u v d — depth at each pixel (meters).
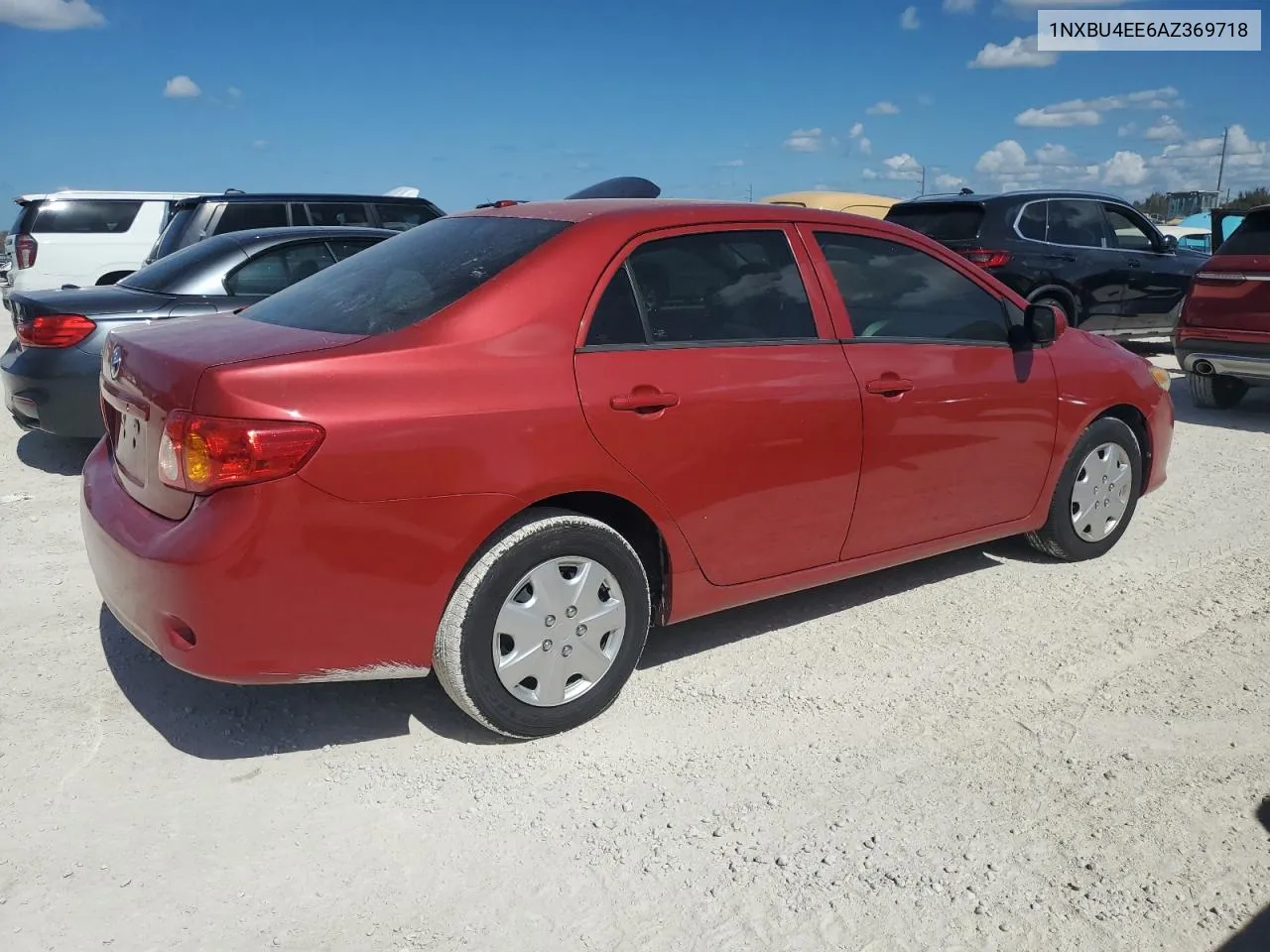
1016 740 3.55
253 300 6.84
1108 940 2.61
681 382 3.57
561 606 3.42
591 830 3.04
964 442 4.42
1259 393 10.34
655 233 3.70
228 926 2.62
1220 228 9.23
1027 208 10.61
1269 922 2.67
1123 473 5.22
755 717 3.70
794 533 3.97
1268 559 5.30
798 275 4.02
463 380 3.18
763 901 2.74
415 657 3.23
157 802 3.14
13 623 4.36
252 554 2.92
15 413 6.66
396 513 3.06
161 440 3.09
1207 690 3.91
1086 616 4.60
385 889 2.78
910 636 4.39
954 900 2.74
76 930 2.59
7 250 14.63
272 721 3.63
